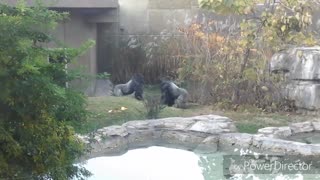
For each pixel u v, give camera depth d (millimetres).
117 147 7160
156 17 13523
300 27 9812
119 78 13234
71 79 4008
